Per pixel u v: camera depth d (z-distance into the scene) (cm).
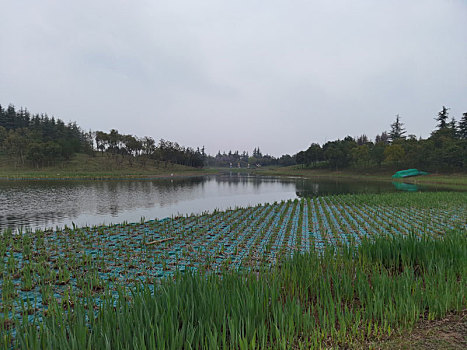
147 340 348
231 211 2023
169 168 11831
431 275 538
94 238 1205
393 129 12712
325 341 388
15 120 12950
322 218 1725
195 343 371
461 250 627
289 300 442
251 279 489
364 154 8850
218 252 977
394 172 8181
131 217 1908
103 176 6981
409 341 379
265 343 369
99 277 709
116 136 10775
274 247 1071
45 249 1000
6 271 766
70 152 9775
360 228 1416
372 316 458
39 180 5612
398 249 679
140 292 480
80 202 2612
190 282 476
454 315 443
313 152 11350
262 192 4025
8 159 9431
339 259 646
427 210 1959
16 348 349
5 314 468
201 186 4988
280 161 19850
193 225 1512
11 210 2150
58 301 571
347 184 5681
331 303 414
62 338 333
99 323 364
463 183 5297
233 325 366
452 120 9325
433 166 7456
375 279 506
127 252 980
